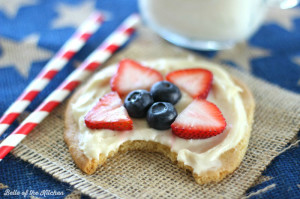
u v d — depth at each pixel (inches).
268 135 9.8
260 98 10.7
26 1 13.6
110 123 9.2
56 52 12.0
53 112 10.3
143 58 11.7
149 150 9.6
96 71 11.3
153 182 9.0
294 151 9.6
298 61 11.9
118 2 13.7
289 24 13.0
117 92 9.9
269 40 12.5
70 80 10.6
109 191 8.8
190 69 10.2
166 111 9.2
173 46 12.3
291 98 10.7
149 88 10.0
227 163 9.0
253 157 9.4
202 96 9.9
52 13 13.3
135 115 9.4
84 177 9.0
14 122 10.1
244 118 9.7
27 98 10.2
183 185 8.9
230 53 12.1
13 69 11.5
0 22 12.8
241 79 11.2
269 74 11.5
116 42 11.7
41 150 9.5
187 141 9.2
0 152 9.2
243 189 8.8
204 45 12.0
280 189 8.9
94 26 12.2
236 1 10.7
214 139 9.2
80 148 9.2
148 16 11.9
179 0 10.9
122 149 9.5
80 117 9.7
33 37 12.4
